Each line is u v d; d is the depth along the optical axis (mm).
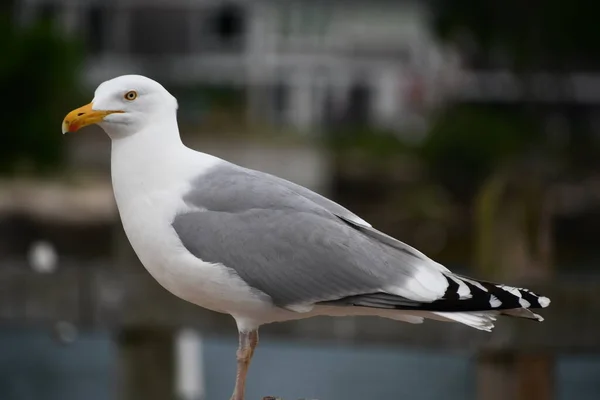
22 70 31219
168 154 6406
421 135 39312
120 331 8688
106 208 32344
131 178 6379
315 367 16781
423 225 33562
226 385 15328
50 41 31719
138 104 6359
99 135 40312
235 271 6305
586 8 38094
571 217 33531
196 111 47969
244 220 6352
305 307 6398
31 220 31781
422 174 34625
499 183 8320
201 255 6312
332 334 8375
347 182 36344
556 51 39812
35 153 31969
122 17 49594
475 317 6230
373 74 49500
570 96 41688
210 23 50406
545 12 38750
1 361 17016
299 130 45375
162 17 50000
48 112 31734
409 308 6297
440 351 8352
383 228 34062
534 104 40844
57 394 15109
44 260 11000
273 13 50062
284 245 6320
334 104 49625
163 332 8641
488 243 8336
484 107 41156
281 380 15859
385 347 8352
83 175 35125
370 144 38438
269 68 50000
